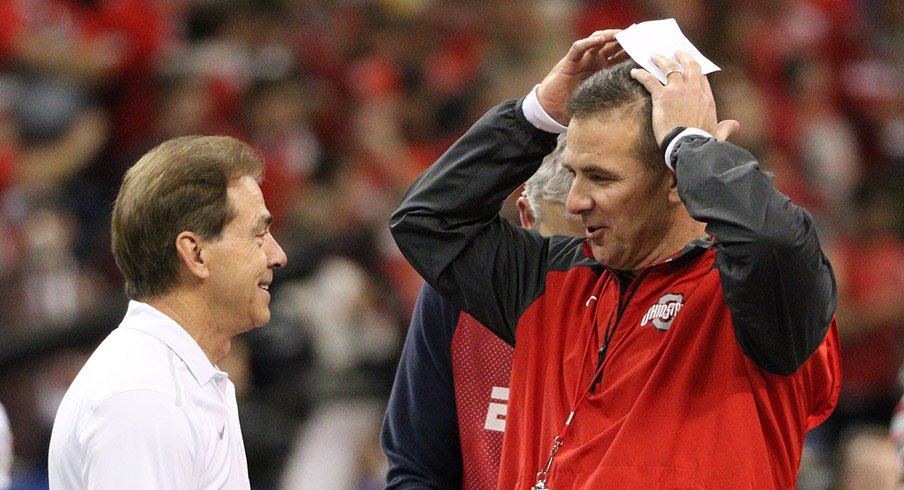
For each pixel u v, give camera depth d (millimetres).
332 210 27969
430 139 33125
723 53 36594
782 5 39156
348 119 31297
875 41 42219
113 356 9711
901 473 13219
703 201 9188
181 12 32219
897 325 27859
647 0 37281
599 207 9805
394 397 11844
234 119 29781
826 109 38188
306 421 20234
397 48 35000
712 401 9500
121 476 9211
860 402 26719
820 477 17750
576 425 9891
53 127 27766
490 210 10836
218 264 10000
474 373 11312
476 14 36438
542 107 10547
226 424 10117
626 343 9891
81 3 30453
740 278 9016
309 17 34688
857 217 30859
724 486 9281
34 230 24078
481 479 11242
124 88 29922
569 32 36625
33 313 23219
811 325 9180
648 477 9359
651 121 9672
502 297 10844
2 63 28859
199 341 10141
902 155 38875
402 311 24719
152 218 9906
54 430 9766
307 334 20938
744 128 33781
